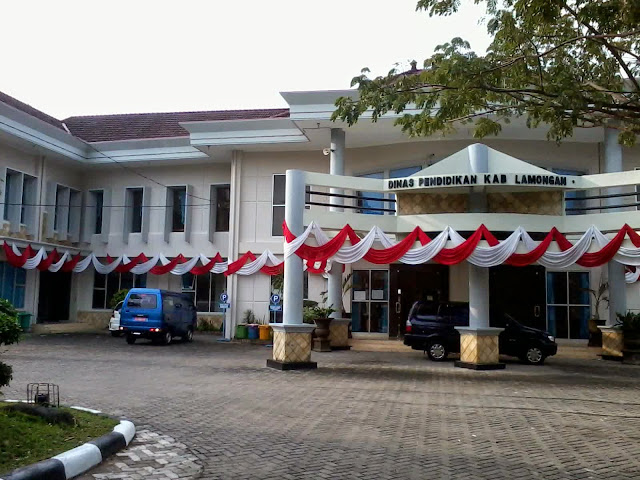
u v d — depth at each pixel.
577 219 15.11
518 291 22.08
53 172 26.44
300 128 21.31
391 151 23.33
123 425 7.41
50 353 16.95
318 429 8.16
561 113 9.92
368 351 19.91
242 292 24.38
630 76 9.69
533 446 7.46
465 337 15.49
